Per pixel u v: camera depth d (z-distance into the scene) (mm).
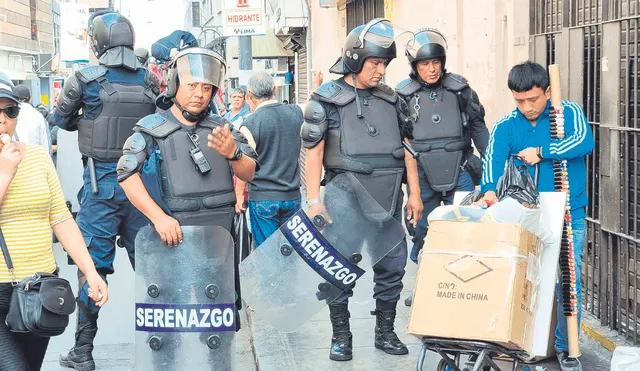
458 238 4207
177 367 4586
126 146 4691
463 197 5207
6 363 4055
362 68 5727
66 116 6309
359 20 15531
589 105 6473
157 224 4547
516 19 7738
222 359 4602
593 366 5742
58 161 8000
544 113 5180
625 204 5930
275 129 6891
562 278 5074
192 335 4578
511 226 4152
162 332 4586
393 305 6168
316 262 5637
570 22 6668
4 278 4148
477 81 8719
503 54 8188
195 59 4652
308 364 6043
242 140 4887
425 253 4250
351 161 5746
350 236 5652
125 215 6352
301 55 23281
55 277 4141
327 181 5910
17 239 4184
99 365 6445
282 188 6973
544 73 5078
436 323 4086
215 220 4758
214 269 4574
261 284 5641
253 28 13375
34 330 4066
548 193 4699
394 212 5836
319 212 5633
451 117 6898
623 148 5941
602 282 6270
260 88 7047
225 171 4789
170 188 4688
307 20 20906
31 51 71000
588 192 6578
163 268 4578
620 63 5898
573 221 5250
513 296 4059
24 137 9133
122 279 9742
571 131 5105
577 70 6527
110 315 8109
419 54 6691
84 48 33219
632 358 4277
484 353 4059
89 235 6238
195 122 4785
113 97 6254
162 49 9062
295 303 5652
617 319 6102
